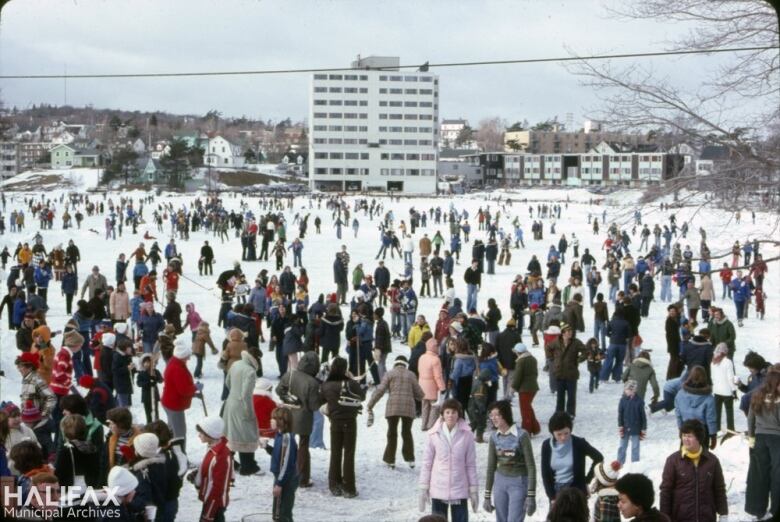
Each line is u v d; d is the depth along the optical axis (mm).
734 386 15609
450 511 11164
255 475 13766
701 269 24156
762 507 10508
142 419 17203
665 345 28172
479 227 76125
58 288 38531
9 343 23766
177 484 9102
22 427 10617
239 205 109250
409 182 183375
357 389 13367
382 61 182875
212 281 41938
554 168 184875
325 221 86750
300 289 27422
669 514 8922
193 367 22719
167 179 165625
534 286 30562
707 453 8953
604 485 8961
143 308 21359
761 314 34188
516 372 16984
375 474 14555
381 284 34094
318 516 11922
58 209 99188
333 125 181500
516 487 9891
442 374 17781
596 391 21469
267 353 25375
